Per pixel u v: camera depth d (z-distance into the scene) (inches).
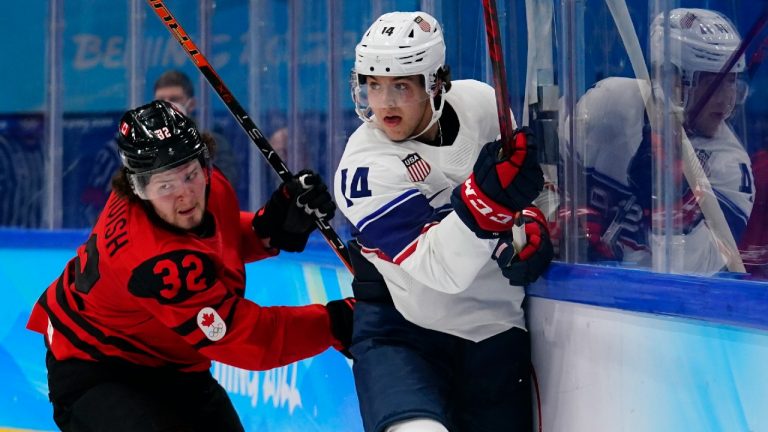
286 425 340.5
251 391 360.5
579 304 210.2
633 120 213.2
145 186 221.3
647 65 211.3
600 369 204.1
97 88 438.6
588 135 221.8
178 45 422.9
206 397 259.0
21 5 449.4
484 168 187.2
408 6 292.8
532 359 230.1
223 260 251.0
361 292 232.4
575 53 222.4
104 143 436.5
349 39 335.3
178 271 223.0
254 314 235.8
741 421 169.6
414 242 202.8
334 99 343.0
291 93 370.6
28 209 452.8
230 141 407.2
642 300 190.1
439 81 210.1
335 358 316.2
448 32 270.1
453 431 217.2
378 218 206.8
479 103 223.5
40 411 417.1
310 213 261.7
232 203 263.3
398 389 208.5
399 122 210.5
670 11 203.2
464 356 224.2
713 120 206.1
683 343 181.6
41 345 421.1
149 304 228.5
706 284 175.2
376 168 209.6
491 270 217.5
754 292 164.1
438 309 217.5
